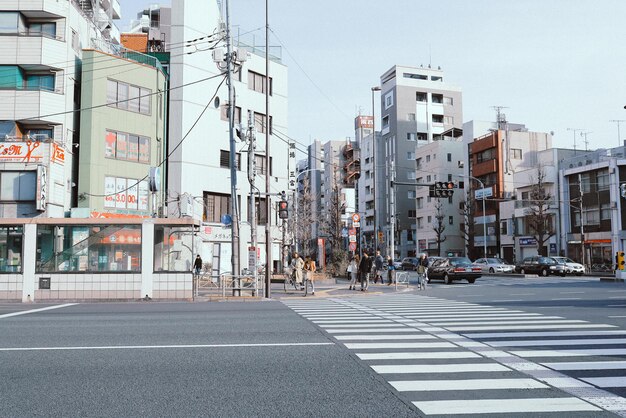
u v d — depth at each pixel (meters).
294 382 5.93
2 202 24.28
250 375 6.27
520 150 59.44
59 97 26.70
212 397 5.33
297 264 24.52
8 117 25.84
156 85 31.62
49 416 4.75
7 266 19.36
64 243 19.52
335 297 20.67
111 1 39.84
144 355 7.52
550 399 5.21
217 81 35.56
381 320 11.76
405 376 6.20
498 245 58.59
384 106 79.62
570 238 48.97
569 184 49.62
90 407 5.02
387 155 77.69
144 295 19.38
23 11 26.41
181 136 33.25
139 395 5.43
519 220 55.09
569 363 6.85
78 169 28.11
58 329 10.42
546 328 10.00
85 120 28.12
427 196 69.62
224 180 35.59
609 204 44.72
